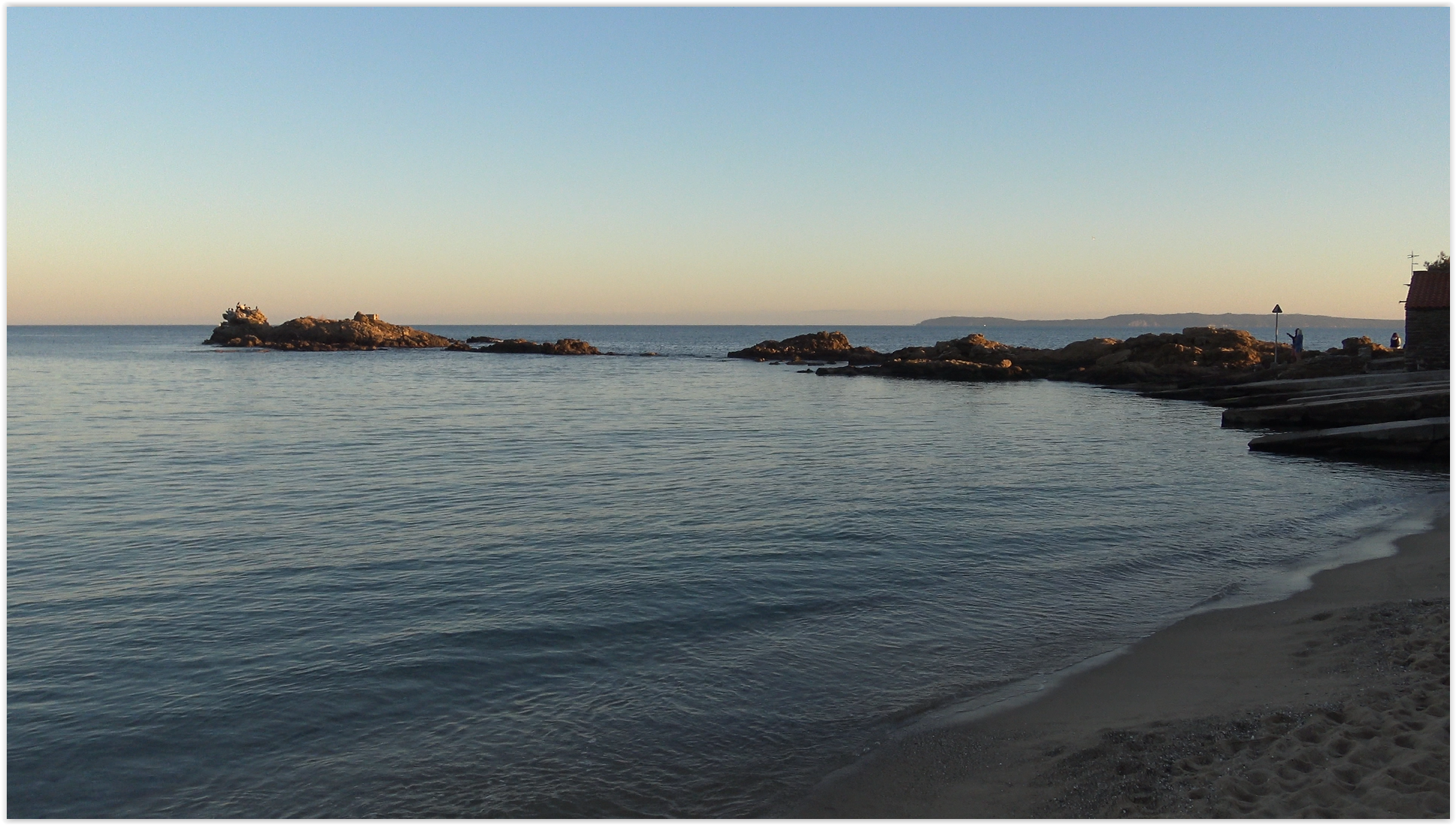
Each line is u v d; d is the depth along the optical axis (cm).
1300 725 614
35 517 1453
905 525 1429
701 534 1361
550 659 840
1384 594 969
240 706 733
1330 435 2258
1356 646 772
